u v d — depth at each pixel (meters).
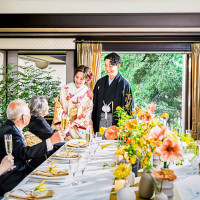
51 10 5.42
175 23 5.43
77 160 1.71
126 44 6.41
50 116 6.36
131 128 1.43
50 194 1.42
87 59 6.35
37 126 2.85
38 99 2.91
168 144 1.14
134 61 11.73
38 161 2.85
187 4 4.98
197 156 1.96
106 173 1.90
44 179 1.71
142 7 5.18
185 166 2.17
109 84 4.57
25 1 4.96
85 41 6.34
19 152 2.04
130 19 5.48
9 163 1.83
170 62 11.56
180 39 6.30
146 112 1.50
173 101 11.49
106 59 4.50
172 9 5.26
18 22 5.61
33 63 7.50
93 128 4.64
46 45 6.43
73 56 6.46
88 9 5.33
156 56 11.62
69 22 5.57
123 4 5.04
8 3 5.07
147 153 1.31
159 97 11.61
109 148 2.91
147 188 1.39
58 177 1.71
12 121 2.13
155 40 6.31
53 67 7.90
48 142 2.07
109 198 1.42
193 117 6.44
